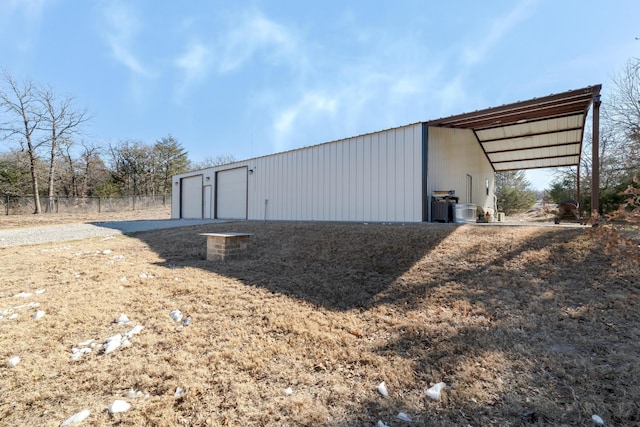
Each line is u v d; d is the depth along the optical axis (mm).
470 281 4320
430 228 7070
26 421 2094
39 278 5359
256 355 2844
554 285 3947
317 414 2090
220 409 2164
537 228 6254
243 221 13523
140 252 7602
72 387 2441
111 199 29453
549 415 2004
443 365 2605
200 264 6160
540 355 2666
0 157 25891
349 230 7695
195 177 19031
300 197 12578
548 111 8469
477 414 2049
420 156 9078
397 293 4238
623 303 3379
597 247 4691
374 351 2902
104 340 3199
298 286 4668
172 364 2717
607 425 1911
